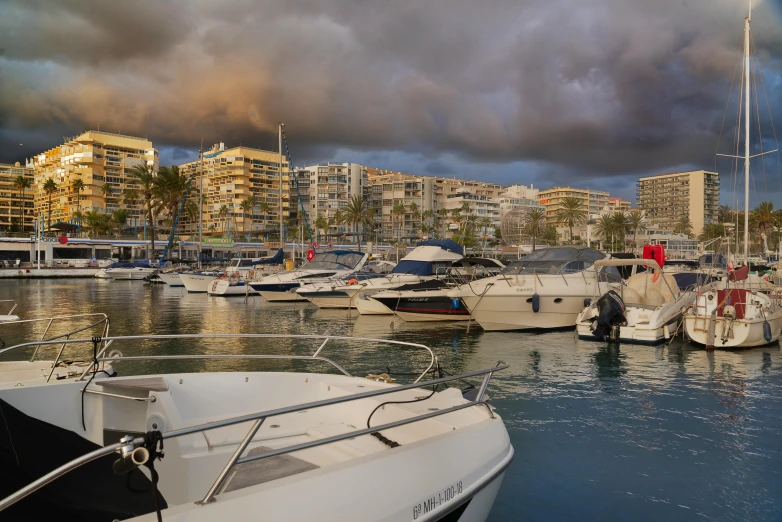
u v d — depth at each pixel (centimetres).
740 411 870
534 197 17588
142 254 8288
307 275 2852
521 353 1370
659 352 1378
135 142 13212
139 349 1452
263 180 14088
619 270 1970
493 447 412
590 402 923
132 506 369
